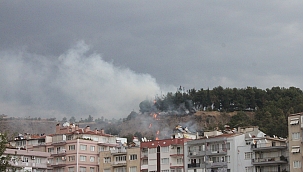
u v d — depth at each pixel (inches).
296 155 5605.3
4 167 4498.0
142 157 7076.8
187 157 6727.4
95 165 7751.0
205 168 6437.0
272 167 5959.6
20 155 7229.3
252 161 6077.8
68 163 7637.8
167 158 6860.2
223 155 6407.5
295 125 5689.0
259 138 6195.9
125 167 7239.2
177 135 7263.8
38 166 7406.5
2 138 4670.3
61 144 7805.1
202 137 7111.2
